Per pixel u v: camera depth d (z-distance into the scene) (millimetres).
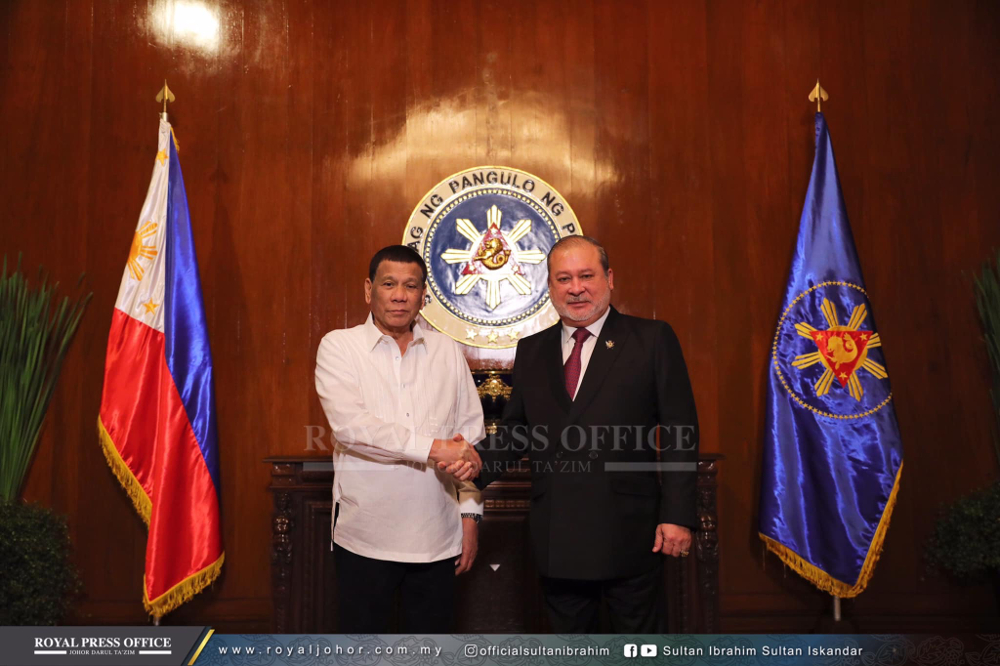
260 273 3527
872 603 3465
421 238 3559
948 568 3244
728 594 3475
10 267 3467
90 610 3365
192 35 3582
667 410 2168
